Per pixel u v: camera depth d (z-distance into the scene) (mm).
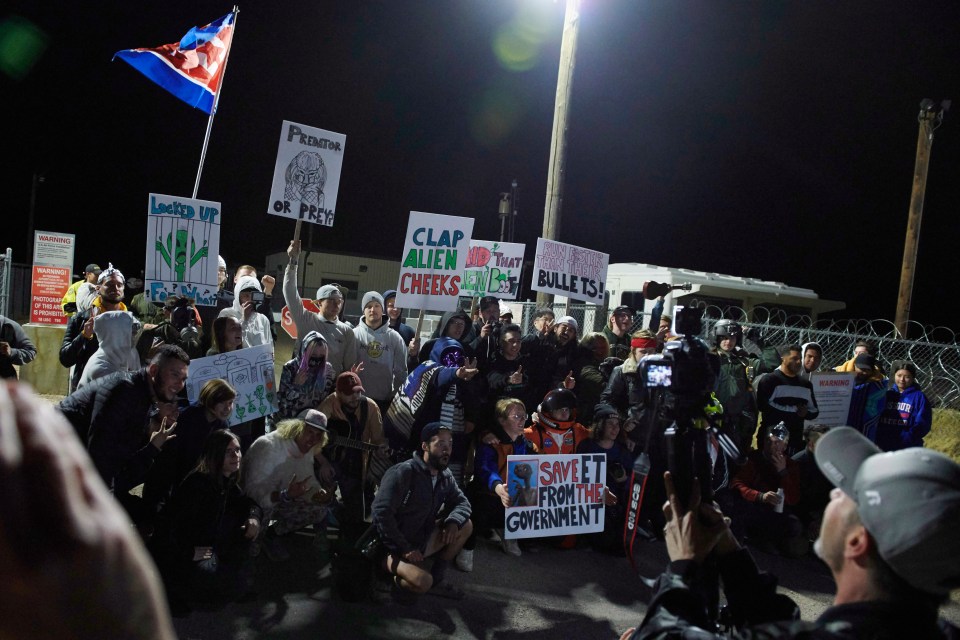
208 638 4219
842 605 1385
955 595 5980
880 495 1318
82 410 4434
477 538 6312
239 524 4613
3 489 421
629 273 15828
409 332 7820
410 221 6820
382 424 5965
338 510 5410
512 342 6582
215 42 7430
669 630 1530
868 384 7629
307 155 6379
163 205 6195
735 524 6562
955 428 9906
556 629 4836
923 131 14141
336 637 4391
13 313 17953
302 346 5918
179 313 6070
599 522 5988
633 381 6391
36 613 430
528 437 6152
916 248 14133
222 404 4898
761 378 7094
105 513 468
